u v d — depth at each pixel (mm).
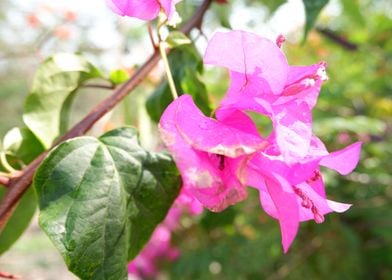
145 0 240
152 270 888
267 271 852
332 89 811
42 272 1520
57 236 213
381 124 785
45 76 299
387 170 764
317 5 356
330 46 902
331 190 744
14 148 292
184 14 430
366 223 781
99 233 221
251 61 215
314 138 221
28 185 242
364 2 903
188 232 836
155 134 441
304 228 781
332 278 784
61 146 228
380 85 907
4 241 302
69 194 222
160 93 344
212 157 208
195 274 837
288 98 217
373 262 803
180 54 339
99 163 233
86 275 214
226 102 215
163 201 245
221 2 363
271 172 205
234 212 455
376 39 853
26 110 295
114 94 270
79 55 308
